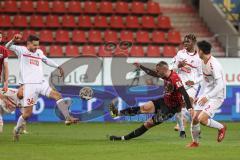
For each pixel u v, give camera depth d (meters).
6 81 42.06
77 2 76.25
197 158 32.56
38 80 41.94
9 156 33.34
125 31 72.38
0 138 43.69
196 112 37.78
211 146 38.38
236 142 41.50
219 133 38.62
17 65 57.66
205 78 37.97
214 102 37.69
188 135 46.81
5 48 41.78
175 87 39.09
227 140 43.00
